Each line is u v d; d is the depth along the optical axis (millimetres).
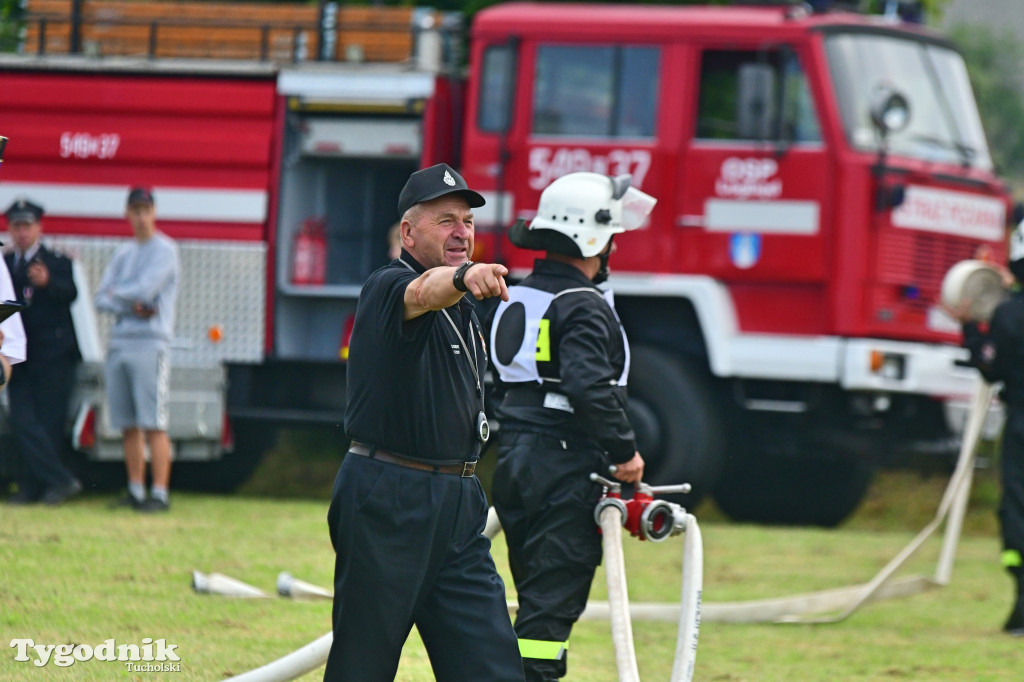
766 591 31609
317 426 42719
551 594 18328
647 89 39375
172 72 42656
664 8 39906
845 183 37750
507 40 40062
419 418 14797
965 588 33375
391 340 14570
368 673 14883
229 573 29312
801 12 39312
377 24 43031
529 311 18844
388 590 14742
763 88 37625
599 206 18969
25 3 45094
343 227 43469
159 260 36875
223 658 21891
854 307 37719
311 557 31859
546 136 39812
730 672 23281
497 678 14969
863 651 25391
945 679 22953
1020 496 27438
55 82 43062
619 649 16969
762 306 38594
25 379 38188
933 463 47844
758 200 38438
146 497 40344
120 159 42719
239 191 42156
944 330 39281
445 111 42406
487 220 40031
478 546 15391
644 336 39844
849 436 40062
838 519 44562
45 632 23062
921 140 39594
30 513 36062
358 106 41781
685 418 38875
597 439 18078
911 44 40312
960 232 39656
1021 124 125062
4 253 37969
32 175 43094
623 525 18188
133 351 37000
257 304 42031
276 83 42281
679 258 38938
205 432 41500
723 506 45219
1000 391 28500
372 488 14758
